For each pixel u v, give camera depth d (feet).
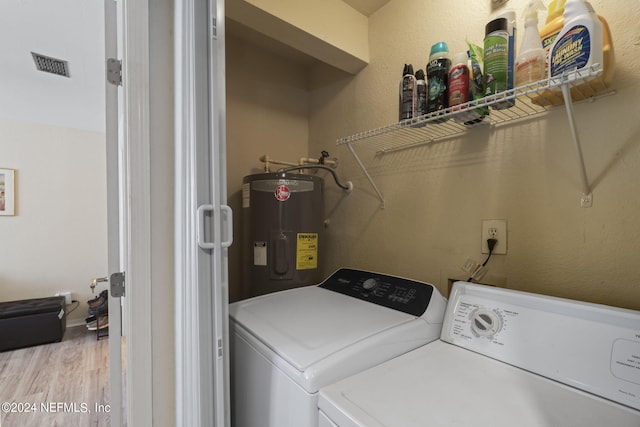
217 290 2.58
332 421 2.00
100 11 5.74
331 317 3.16
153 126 3.02
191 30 2.63
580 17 2.40
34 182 11.86
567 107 2.60
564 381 2.22
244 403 3.02
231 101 5.81
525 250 3.40
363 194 5.43
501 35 2.95
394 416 1.86
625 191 2.74
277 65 6.39
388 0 4.94
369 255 5.29
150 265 2.97
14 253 11.50
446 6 4.19
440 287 4.23
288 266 4.86
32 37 6.57
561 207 3.14
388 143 4.95
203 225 2.56
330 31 4.75
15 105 10.31
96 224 13.04
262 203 4.90
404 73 3.78
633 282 2.69
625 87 2.73
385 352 2.62
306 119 6.81
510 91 2.68
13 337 9.73
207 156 2.65
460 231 4.02
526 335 2.53
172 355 3.10
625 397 1.98
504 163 3.59
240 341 3.10
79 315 12.57
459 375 2.38
